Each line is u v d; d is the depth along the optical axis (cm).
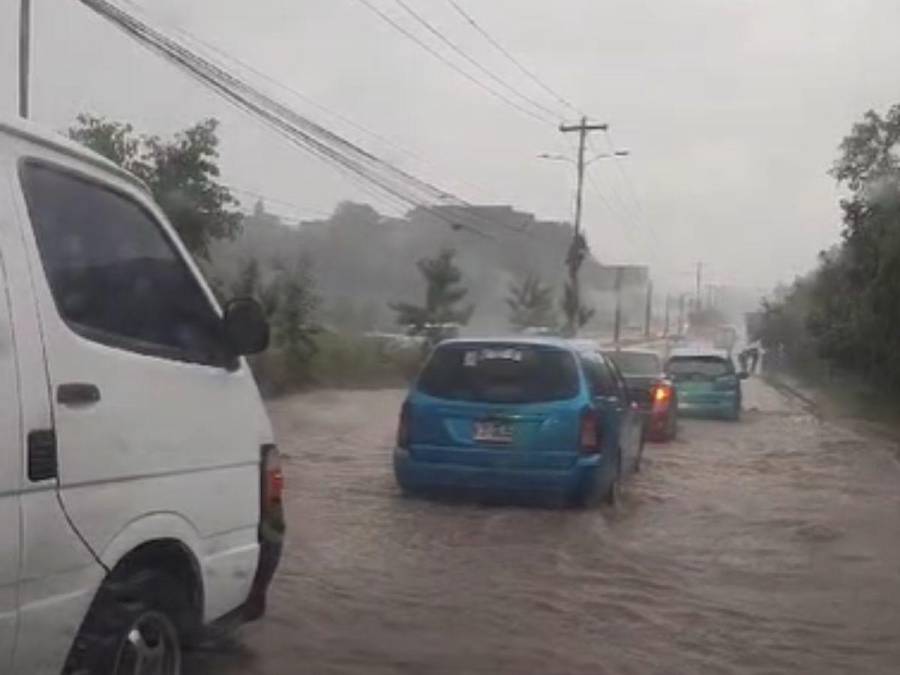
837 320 3045
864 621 708
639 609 722
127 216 439
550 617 695
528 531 949
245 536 485
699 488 1297
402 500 1071
